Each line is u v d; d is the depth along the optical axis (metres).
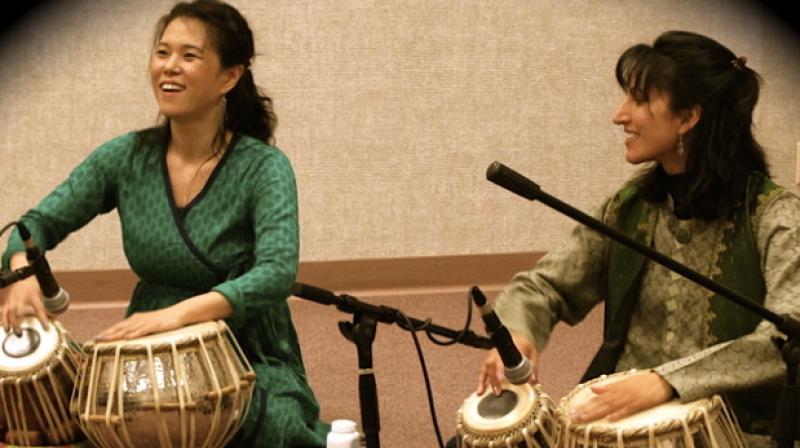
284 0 6.65
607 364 3.42
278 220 3.68
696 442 2.78
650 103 3.17
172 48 3.67
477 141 6.92
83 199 3.88
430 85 6.84
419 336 6.04
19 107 6.54
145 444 3.21
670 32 3.23
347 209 6.91
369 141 6.86
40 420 3.52
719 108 3.15
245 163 3.80
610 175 7.03
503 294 3.47
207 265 3.77
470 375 5.45
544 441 2.95
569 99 6.93
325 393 5.23
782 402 2.73
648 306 3.36
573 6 6.84
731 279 3.20
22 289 3.60
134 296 3.94
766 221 3.15
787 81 6.89
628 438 2.73
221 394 3.22
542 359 5.70
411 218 6.96
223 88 3.78
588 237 3.46
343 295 2.83
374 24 6.74
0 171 6.59
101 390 3.18
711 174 3.16
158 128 3.92
